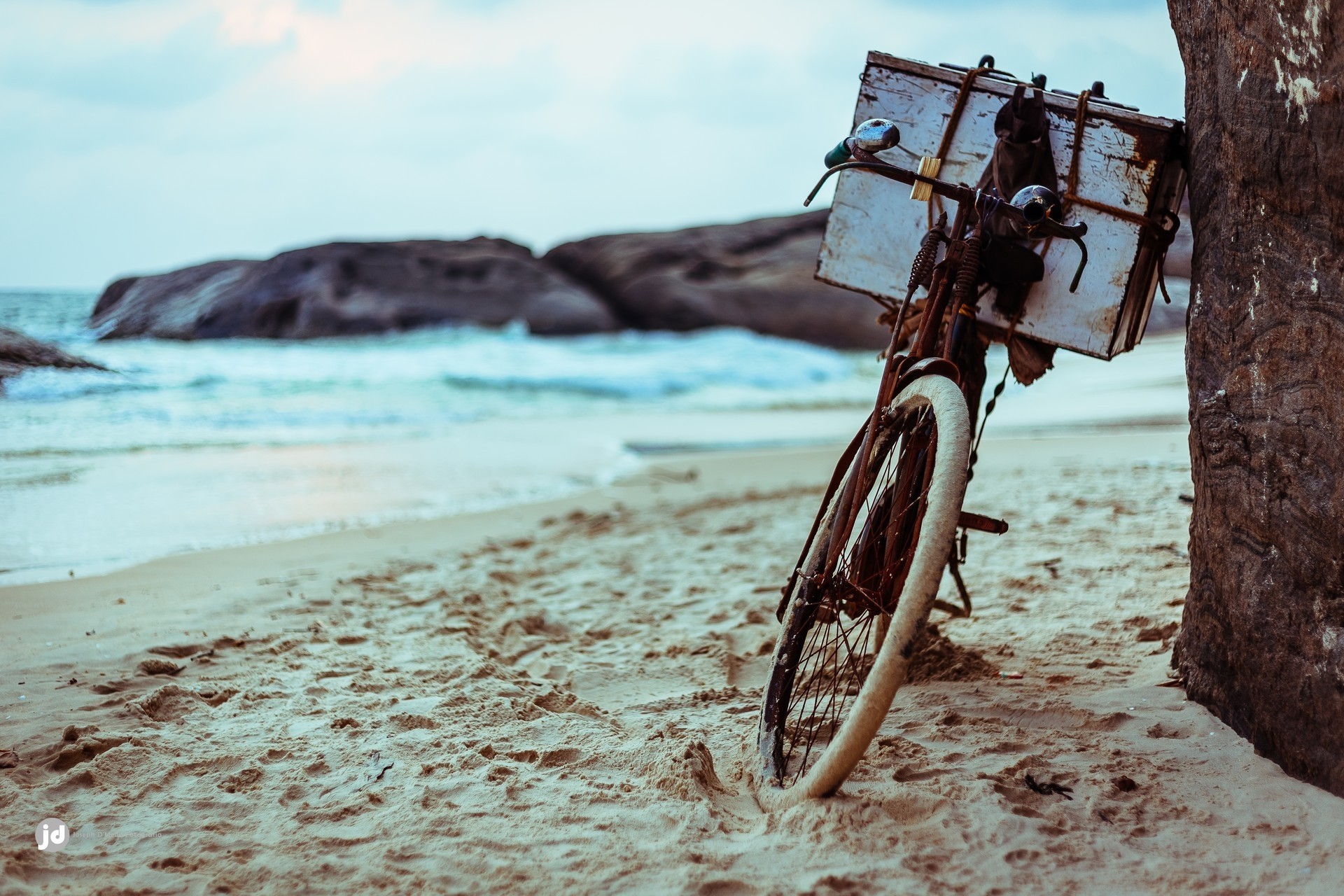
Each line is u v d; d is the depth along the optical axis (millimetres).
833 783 2389
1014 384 18141
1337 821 2277
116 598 4902
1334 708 2398
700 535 6852
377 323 23562
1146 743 2805
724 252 33250
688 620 4734
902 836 2289
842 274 3625
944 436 2438
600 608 5062
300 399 15000
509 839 2348
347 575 5539
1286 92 2451
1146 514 5961
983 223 2959
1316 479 2424
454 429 13250
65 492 8172
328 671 3764
